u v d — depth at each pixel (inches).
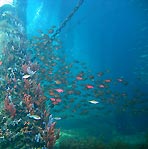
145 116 550.9
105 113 577.9
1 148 278.8
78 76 482.0
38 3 1151.0
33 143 284.5
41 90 401.4
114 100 504.7
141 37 968.3
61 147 332.5
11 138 290.5
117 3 964.6
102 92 484.1
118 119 538.6
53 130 299.9
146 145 364.5
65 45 1145.4
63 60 548.1
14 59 500.4
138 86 830.5
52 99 403.2
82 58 1353.3
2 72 452.4
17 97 378.6
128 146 358.9
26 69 458.0
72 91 456.8
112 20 1070.4
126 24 1022.4
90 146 342.0
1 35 595.2
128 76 1009.5
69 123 502.0
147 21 906.1
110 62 1179.9
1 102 368.5
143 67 910.4
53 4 1141.7
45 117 334.0
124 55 1075.9
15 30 664.4
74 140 359.3
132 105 574.9
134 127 511.8
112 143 364.8
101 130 473.4
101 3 1018.1
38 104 359.6
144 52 952.3
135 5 890.7
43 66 533.6
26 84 398.3
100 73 509.4
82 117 549.6
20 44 587.2
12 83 414.0
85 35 1255.5
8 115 331.0
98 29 1173.7
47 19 1206.3
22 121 317.4
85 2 1026.1
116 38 1114.7
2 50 526.3
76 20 1105.4
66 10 1113.4
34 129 305.6
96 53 1274.6
